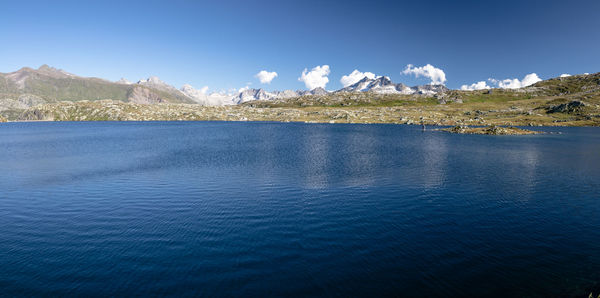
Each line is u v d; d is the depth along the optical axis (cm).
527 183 4525
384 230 2705
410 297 1723
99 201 3659
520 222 2938
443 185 4384
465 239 2523
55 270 2067
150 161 6575
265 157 7075
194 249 2341
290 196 3803
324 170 5459
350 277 1925
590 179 4825
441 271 2005
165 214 3173
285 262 2122
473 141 11050
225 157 7100
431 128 18862
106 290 1822
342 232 2656
